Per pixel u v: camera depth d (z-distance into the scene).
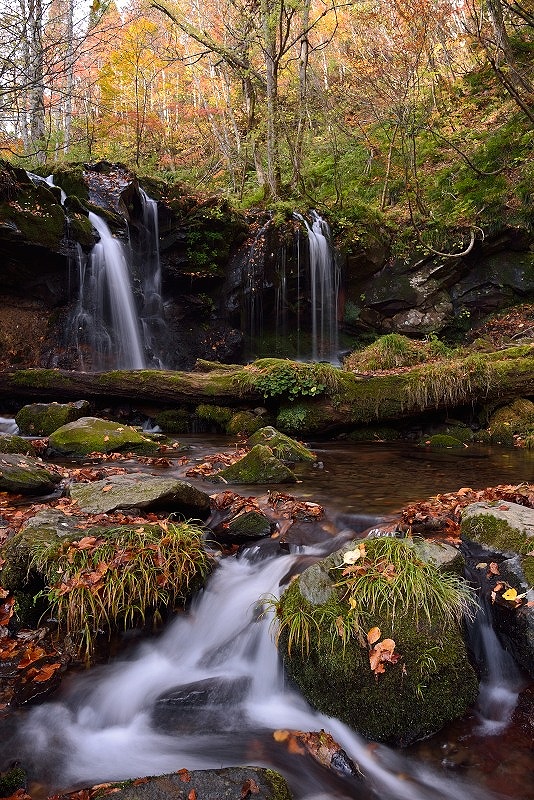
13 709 2.98
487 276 14.30
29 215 11.36
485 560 3.67
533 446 8.37
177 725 2.99
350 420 9.24
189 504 4.72
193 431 9.98
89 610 3.45
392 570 3.20
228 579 4.02
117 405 10.21
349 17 20.47
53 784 2.52
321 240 15.06
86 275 12.32
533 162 14.38
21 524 4.36
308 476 6.52
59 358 12.09
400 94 15.51
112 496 4.62
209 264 14.46
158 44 23.17
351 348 15.09
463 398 9.04
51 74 8.22
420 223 15.30
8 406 10.31
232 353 14.55
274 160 16.59
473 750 2.71
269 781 2.31
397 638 2.91
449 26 19.42
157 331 14.12
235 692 3.21
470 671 2.98
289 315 15.37
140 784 2.27
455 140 17.20
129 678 3.35
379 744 2.78
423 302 14.59
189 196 14.88
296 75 21.00
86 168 14.18
